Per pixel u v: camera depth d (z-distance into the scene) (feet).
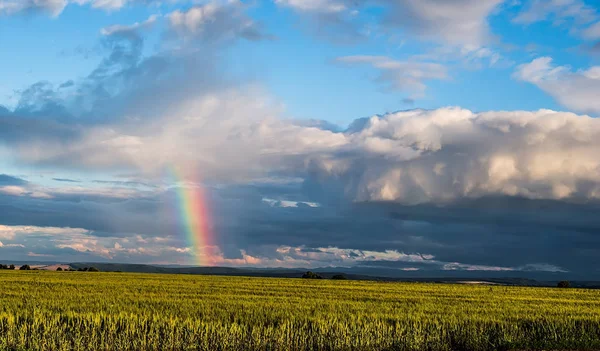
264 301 121.90
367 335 75.36
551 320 93.56
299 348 72.54
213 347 70.44
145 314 84.07
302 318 83.92
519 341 81.82
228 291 162.91
